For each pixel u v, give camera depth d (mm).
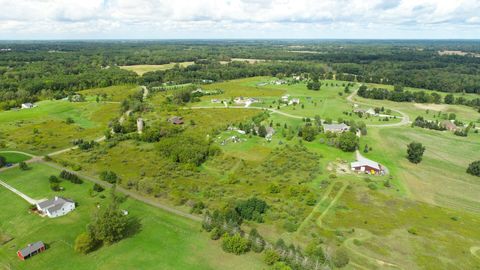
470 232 74375
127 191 91875
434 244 69750
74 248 66688
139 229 73750
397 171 107438
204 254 65562
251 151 122125
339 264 62406
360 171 105750
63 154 119875
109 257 64625
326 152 121812
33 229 73562
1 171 103750
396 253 66688
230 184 96938
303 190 90562
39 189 92000
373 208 83875
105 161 113500
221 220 72938
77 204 84125
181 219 78125
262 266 62031
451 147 132125
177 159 113188
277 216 79000
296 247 67688
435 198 90500
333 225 76000
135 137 135375
